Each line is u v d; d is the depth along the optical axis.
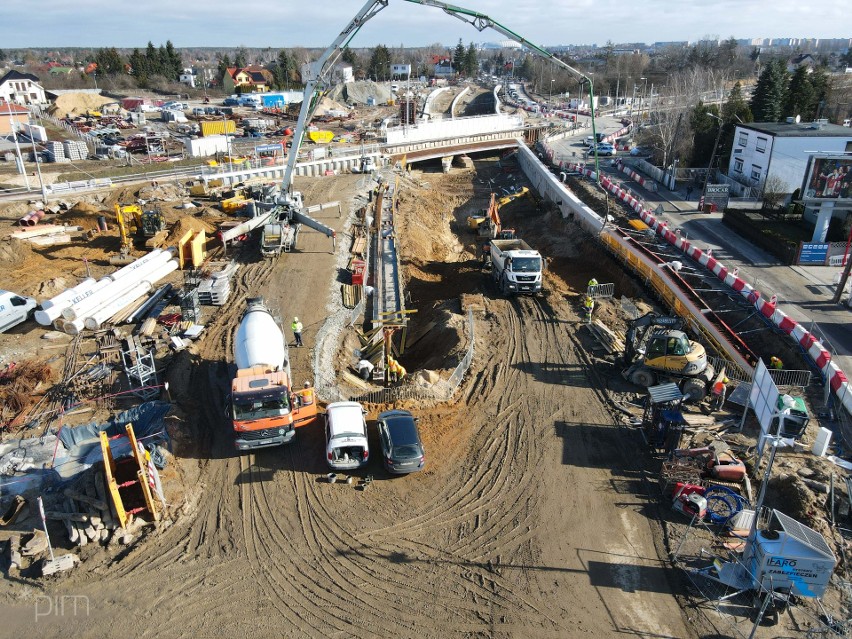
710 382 24.70
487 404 24.73
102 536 17.70
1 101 97.12
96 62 170.12
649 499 19.41
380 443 21.66
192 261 37.91
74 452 21.00
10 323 29.05
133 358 24.39
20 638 14.70
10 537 17.55
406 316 35.47
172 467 20.39
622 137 102.81
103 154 73.00
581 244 47.25
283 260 39.22
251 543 17.62
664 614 15.29
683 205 56.09
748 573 15.86
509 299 35.66
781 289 35.72
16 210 47.75
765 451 21.27
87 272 36.25
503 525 18.31
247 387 20.73
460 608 15.53
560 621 15.13
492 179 80.62
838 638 14.50
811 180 39.09
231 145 78.00
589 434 22.70
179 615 15.36
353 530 18.14
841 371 25.41
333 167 67.12
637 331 26.73
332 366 27.25
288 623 15.14
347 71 167.88
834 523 17.94
